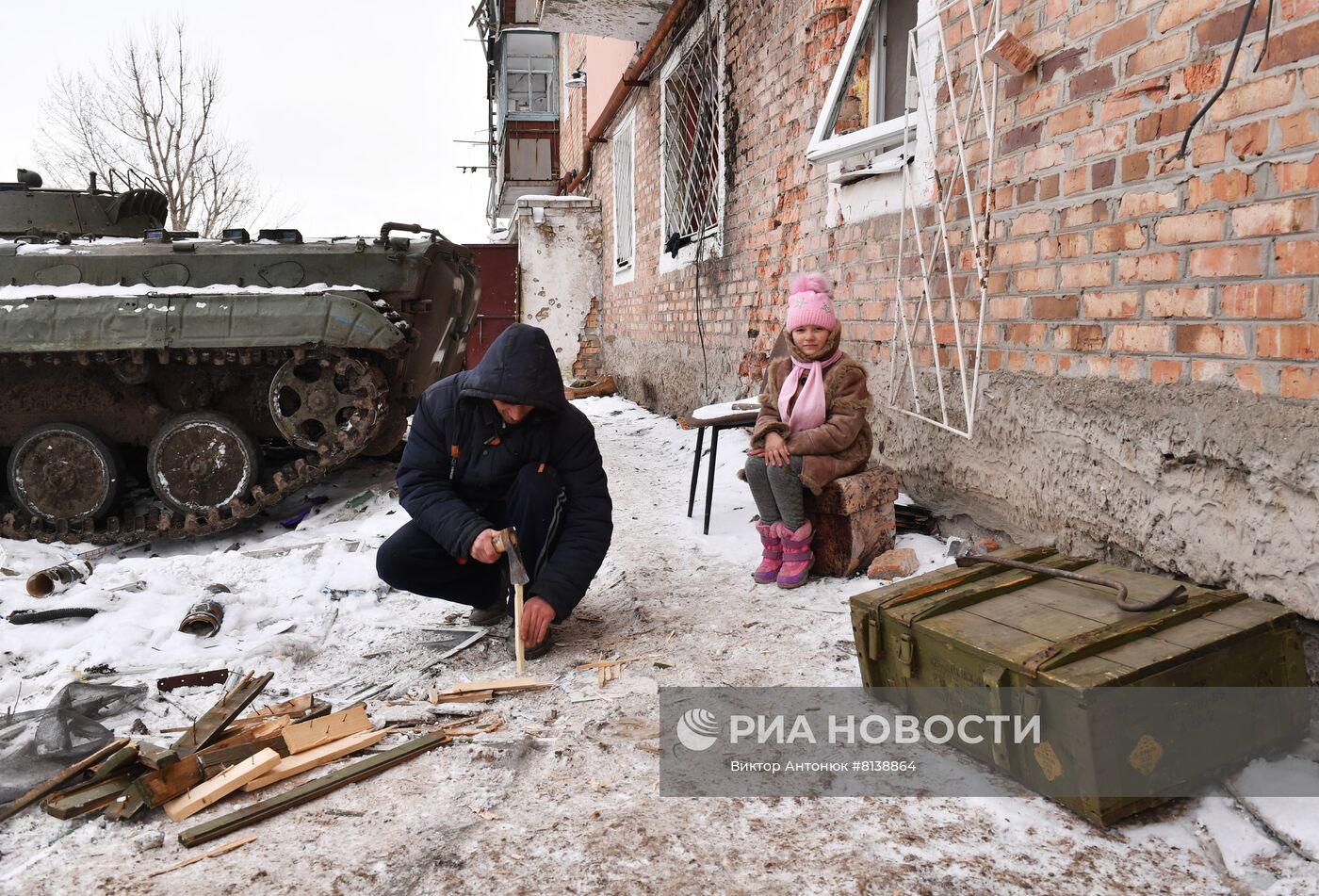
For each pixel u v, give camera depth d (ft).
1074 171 10.53
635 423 30.48
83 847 6.56
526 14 63.05
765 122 21.15
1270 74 7.84
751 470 12.19
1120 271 9.79
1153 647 6.50
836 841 6.36
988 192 11.69
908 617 7.69
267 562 13.76
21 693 9.40
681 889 5.87
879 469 12.53
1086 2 10.25
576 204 44.91
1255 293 8.07
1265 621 6.73
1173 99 8.99
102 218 21.79
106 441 17.54
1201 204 8.67
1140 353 9.53
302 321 16.84
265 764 7.35
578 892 5.87
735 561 13.53
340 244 18.76
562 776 7.41
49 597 12.00
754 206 22.12
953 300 12.23
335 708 8.89
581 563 9.90
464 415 9.96
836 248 17.37
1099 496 10.17
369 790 7.29
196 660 10.14
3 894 5.99
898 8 16.55
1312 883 5.57
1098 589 7.76
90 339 16.42
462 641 10.68
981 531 12.79
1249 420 8.07
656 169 32.17
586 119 51.13
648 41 31.65
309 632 11.08
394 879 6.08
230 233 18.75
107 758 7.56
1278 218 7.81
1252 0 7.97
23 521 17.66
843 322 17.12
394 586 10.48
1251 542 8.15
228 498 17.57
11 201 20.97
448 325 21.84
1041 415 11.14
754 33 21.83
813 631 10.39
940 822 6.55
